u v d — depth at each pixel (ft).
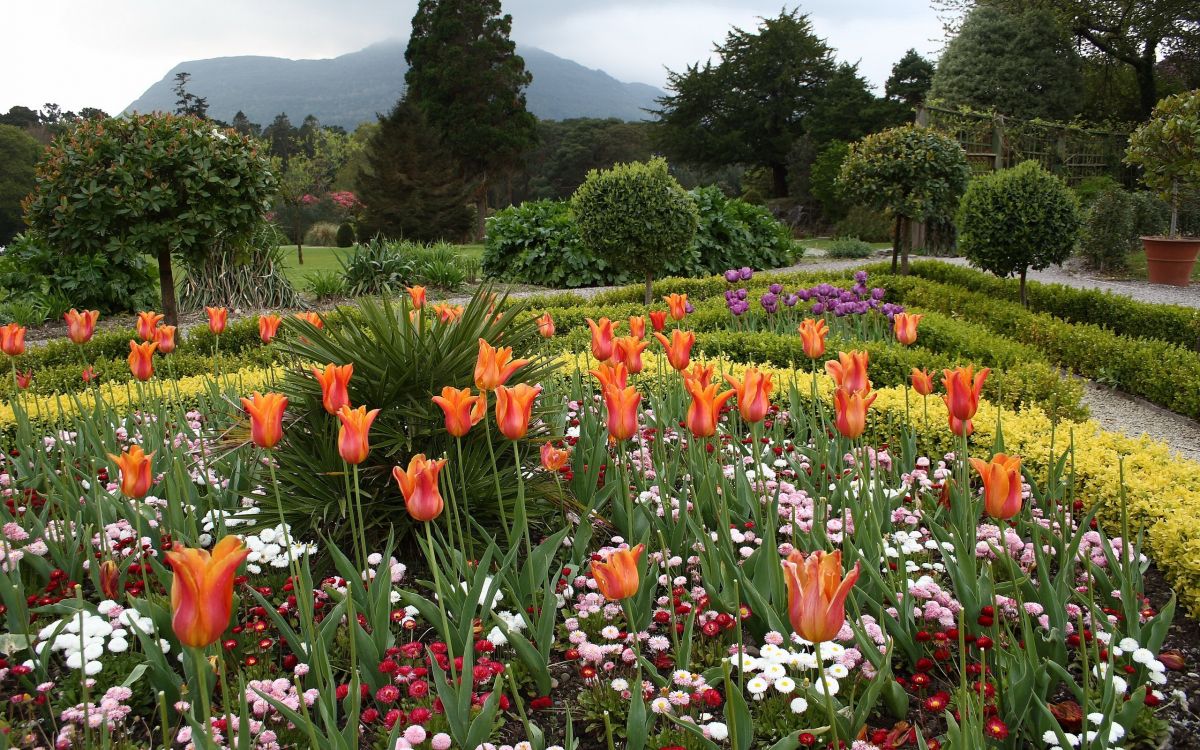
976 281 43.55
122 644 8.09
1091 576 9.50
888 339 25.50
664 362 20.52
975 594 8.56
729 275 28.22
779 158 153.17
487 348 8.20
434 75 144.87
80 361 25.63
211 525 11.07
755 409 9.21
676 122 157.58
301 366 11.65
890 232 90.84
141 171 26.21
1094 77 99.19
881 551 9.53
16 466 12.94
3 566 9.45
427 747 7.09
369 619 8.72
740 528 11.24
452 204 129.29
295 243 119.14
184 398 17.98
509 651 9.00
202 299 44.42
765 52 148.46
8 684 8.43
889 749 7.16
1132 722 7.24
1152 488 12.00
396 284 49.96
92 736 7.26
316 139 210.18
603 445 11.77
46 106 236.43
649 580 9.26
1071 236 35.17
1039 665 7.79
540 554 9.37
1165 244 48.21
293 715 6.53
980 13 93.97
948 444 15.08
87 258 41.50
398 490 10.88
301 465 11.05
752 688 7.27
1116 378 25.44
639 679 6.90
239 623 9.34
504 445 11.51
